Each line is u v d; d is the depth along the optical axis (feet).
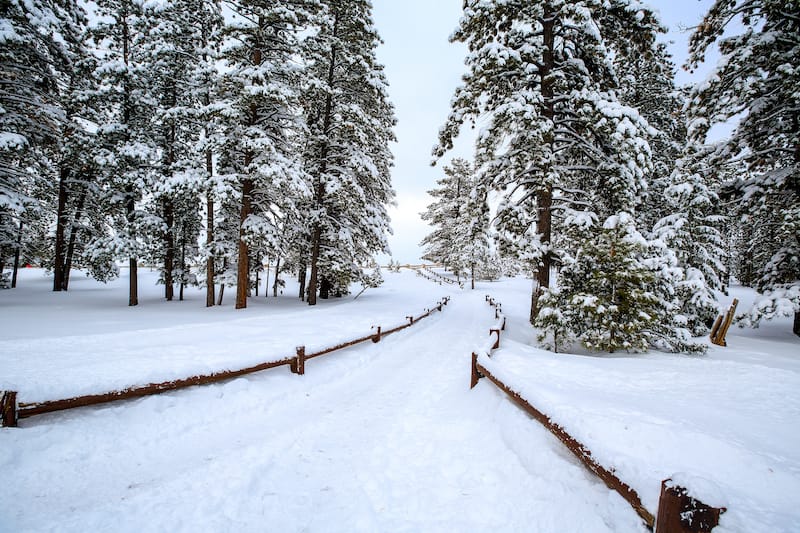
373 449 13.80
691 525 5.56
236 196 52.85
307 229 67.15
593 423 10.58
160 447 12.71
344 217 71.05
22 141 46.14
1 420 11.37
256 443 13.70
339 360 26.37
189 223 76.28
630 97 54.19
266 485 10.98
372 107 68.64
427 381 23.38
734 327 55.26
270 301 74.64
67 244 82.99
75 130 56.03
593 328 30.09
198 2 57.36
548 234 41.47
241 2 50.44
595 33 36.58
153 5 56.24
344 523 9.45
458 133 42.83
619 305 28.94
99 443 12.02
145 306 62.28
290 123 58.85
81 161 58.39
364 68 62.80
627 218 30.99
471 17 38.47
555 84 41.04
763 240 56.65
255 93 47.98
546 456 11.37
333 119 63.87
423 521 9.59
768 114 42.06
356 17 61.77
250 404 16.93
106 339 27.66
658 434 9.78
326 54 62.08
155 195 54.24
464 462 12.82
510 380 15.48
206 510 9.53
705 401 14.44
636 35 37.29
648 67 50.65
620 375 19.30
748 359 28.73
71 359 19.86
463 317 60.03
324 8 59.36
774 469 8.09
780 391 16.15
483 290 126.52
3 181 49.70
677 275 33.78
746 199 46.44
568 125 42.75
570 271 32.55
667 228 45.21
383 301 78.89
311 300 67.10
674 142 54.65
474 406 17.98
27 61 48.70
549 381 17.19
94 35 57.16
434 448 13.98
